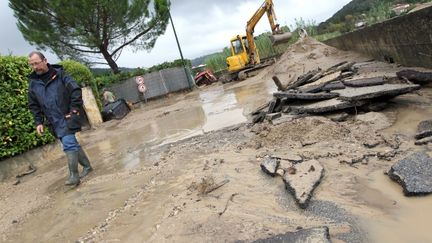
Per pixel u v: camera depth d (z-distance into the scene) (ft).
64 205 18.24
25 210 18.94
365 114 20.33
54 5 71.10
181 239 11.93
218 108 40.45
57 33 76.23
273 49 101.30
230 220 12.43
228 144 22.13
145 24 85.87
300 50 62.13
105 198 17.74
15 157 28.19
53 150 31.35
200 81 95.55
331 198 12.75
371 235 10.43
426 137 15.76
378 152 15.49
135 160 24.57
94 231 14.23
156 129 36.96
